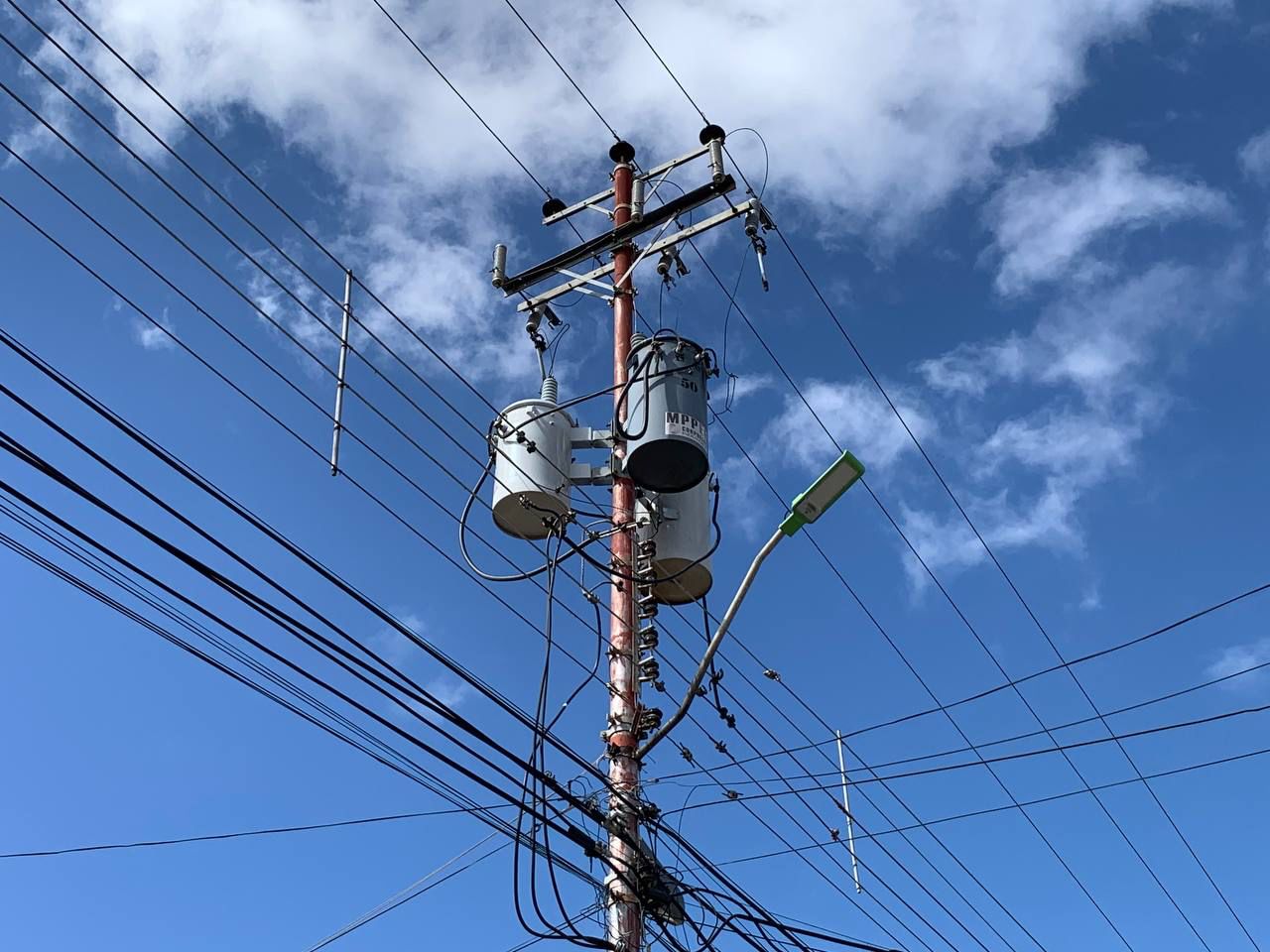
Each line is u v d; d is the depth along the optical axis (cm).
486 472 1055
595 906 901
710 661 971
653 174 1147
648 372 1023
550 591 987
